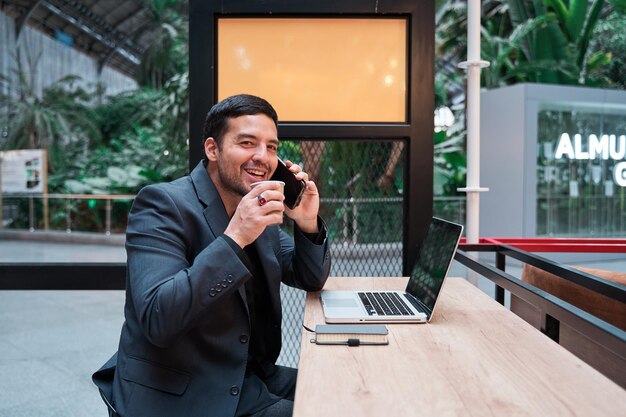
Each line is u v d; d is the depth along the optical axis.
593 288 1.35
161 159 11.43
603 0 8.48
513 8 8.95
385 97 1.98
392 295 1.48
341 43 1.97
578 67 8.95
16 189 11.30
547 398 0.77
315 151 2.02
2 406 2.36
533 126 7.22
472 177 2.22
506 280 1.44
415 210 1.96
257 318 1.38
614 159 7.93
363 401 0.78
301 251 1.49
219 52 1.95
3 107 14.51
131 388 1.06
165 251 1.08
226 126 1.17
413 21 1.94
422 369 0.91
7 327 3.83
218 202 1.22
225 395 1.09
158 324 0.97
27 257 7.98
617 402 0.76
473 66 2.19
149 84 15.41
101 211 11.31
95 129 15.34
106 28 20.38
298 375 0.89
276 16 1.94
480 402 0.77
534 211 7.30
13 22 16.84
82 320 4.05
